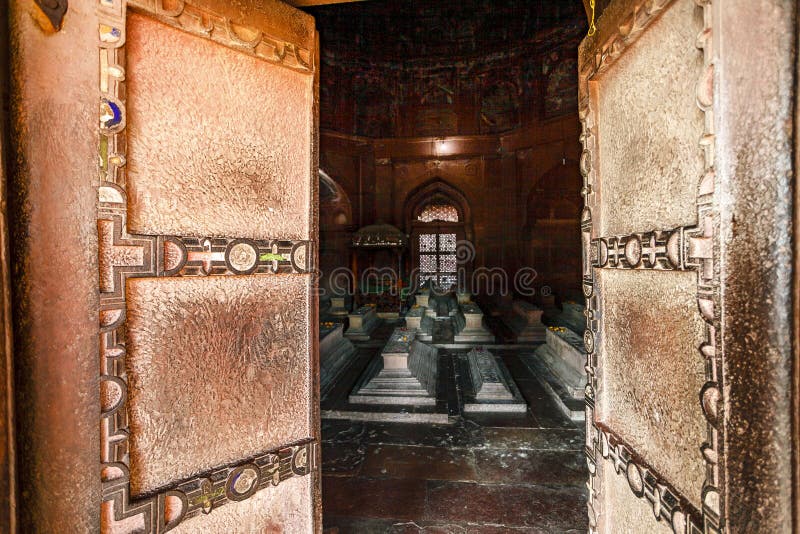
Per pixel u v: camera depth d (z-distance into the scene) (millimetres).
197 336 1451
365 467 3395
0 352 1049
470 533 2539
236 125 1562
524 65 11945
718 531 1080
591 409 1915
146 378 1317
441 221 13633
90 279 1178
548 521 2646
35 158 1103
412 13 13023
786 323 974
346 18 13031
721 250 1056
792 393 970
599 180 1840
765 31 993
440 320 10539
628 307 1614
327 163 12781
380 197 13352
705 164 1104
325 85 12852
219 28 1480
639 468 1490
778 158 977
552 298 11930
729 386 1052
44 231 1115
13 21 1089
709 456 1117
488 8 12531
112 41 1210
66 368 1145
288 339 1747
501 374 5180
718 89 1048
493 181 12766
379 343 8445
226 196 1527
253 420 1618
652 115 1408
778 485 985
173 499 1357
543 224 12156
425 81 13227
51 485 1125
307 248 1792
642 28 1435
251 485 1574
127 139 1273
